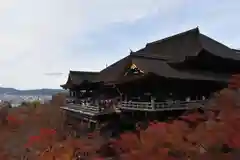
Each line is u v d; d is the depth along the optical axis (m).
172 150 21.22
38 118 44.44
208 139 20.38
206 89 35.84
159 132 22.38
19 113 51.38
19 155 31.38
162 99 31.42
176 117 29.39
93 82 46.34
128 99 35.25
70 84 50.81
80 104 41.41
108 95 45.03
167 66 34.56
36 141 30.58
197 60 36.94
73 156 28.52
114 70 46.34
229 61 40.09
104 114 33.66
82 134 34.66
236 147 19.31
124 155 22.67
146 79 30.88
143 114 30.92
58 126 40.50
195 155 20.12
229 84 31.39
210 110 26.30
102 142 29.56
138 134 25.80
